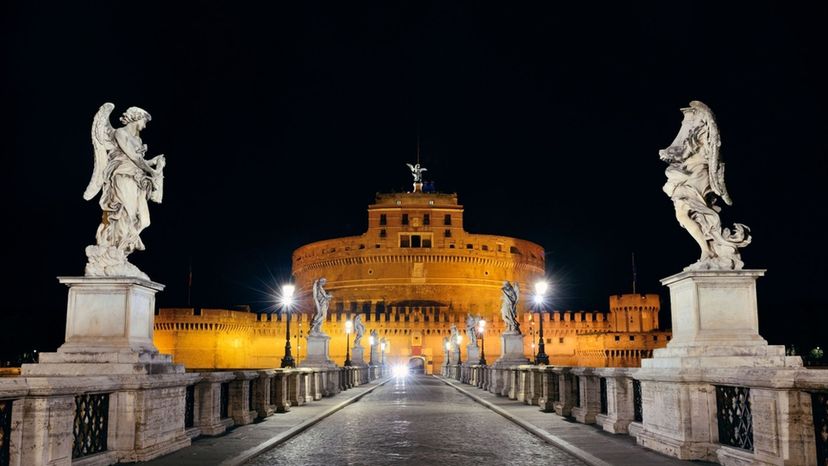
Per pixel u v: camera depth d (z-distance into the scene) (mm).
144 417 12109
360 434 17938
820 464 8906
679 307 13016
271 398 24250
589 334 125688
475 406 28641
